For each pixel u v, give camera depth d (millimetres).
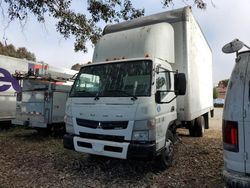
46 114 9727
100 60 6926
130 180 5516
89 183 5363
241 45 3586
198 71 8719
